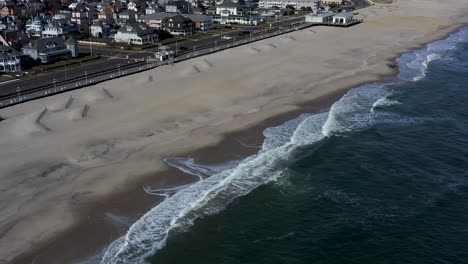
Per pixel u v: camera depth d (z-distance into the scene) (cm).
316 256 4338
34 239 4322
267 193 5322
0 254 4100
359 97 8638
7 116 7338
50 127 6919
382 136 6912
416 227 4741
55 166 5706
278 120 7444
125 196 5100
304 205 5122
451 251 4397
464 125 7388
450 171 5912
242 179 5575
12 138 6488
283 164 5975
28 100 8062
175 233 4553
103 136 6612
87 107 7769
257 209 5019
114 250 4256
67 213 4731
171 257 4247
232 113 7688
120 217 4738
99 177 5456
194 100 8212
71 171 5603
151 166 5762
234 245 4462
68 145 6284
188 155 6116
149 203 5000
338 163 6059
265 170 5809
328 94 8831
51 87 8831
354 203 5169
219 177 5594
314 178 5678
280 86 9225
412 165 6050
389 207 5094
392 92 8981
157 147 6309
